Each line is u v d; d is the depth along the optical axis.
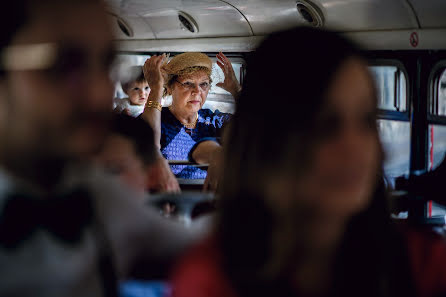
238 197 0.82
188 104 4.34
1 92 0.70
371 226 0.89
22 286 0.82
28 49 0.67
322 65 0.75
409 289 0.89
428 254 0.91
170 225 1.11
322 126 0.75
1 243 0.81
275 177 0.77
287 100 0.75
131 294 1.04
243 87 0.82
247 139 0.80
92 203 0.91
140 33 5.62
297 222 0.80
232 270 0.83
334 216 0.80
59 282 0.84
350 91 0.75
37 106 0.68
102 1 0.72
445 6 3.38
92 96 0.69
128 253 1.01
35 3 0.68
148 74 3.91
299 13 4.34
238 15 4.73
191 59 4.28
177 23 5.21
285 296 0.83
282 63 0.76
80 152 0.71
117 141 1.61
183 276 0.86
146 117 3.84
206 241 0.88
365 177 0.77
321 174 0.76
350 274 0.87
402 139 3.86
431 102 3.72
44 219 0.83
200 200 1.73
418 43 3.70
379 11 3.81
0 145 0.72
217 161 3.13
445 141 3.68
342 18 4.11
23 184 0.80
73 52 0.68
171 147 4.32
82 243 0.87
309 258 0.84
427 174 1.02
